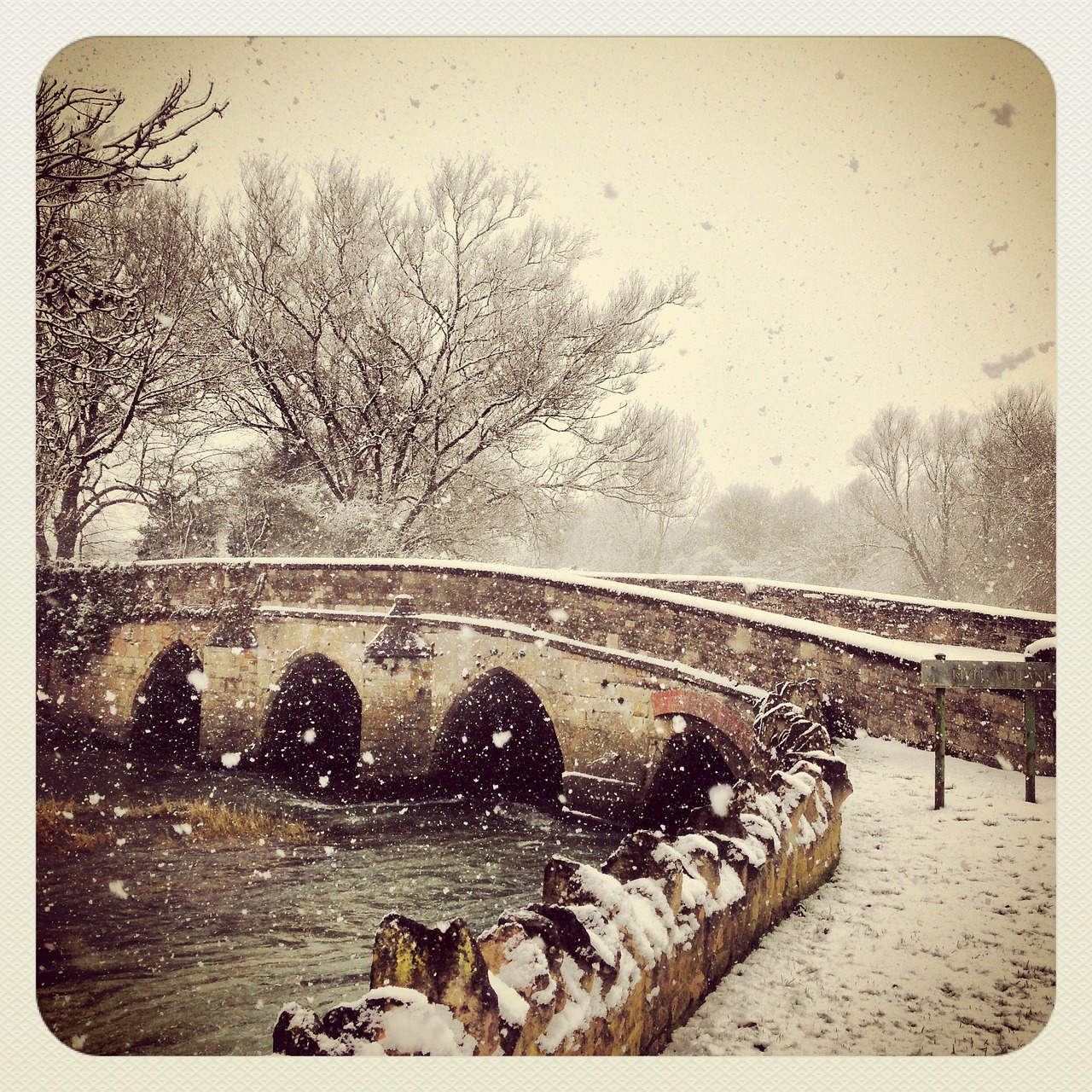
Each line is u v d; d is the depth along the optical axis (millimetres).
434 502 25625
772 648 12805
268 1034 8156
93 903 11695
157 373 19359
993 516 28656
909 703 11180
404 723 17016
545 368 25016
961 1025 4605
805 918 6000
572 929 3543
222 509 23953
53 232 10586
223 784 18094
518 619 16156
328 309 24688
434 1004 2807
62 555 21141
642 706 14156
